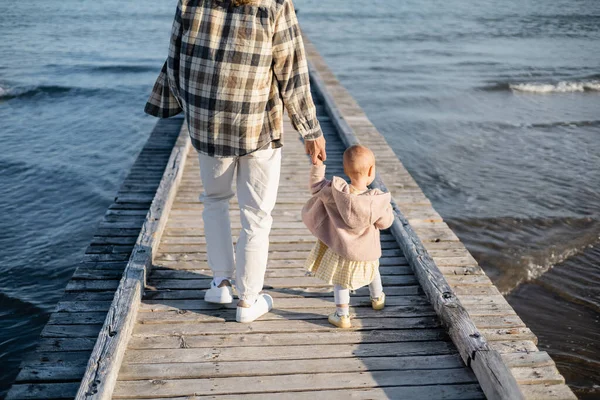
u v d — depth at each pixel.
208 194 3.16
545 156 10.98
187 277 3.79
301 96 2.78
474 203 8.59
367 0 43.75
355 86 18.27
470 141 12.05
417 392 2.80
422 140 12.14
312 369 2.94
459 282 4.21
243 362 2.97
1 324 5.66
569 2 45.44
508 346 3.49
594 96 17.53
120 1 38.66
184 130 7.09
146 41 26.48
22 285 6.41
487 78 19.98
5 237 7.52
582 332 5.32
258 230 3.07
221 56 2.61
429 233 4.98
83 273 4.09
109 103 15.23
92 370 2.67
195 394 2.74
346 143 7.10
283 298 3.59
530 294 6.03
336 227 3.10
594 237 7.39
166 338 3.15
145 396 2.71
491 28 33.22
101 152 11.09
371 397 2.75
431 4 42.81
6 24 28.78
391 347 3.13
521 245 7.18
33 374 3.01
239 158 2.95
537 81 19.45
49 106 14.66
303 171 6.24
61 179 9.59
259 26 2.58
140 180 6.14
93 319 3.53
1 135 11.95
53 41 25.28
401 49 26.14
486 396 2.74
